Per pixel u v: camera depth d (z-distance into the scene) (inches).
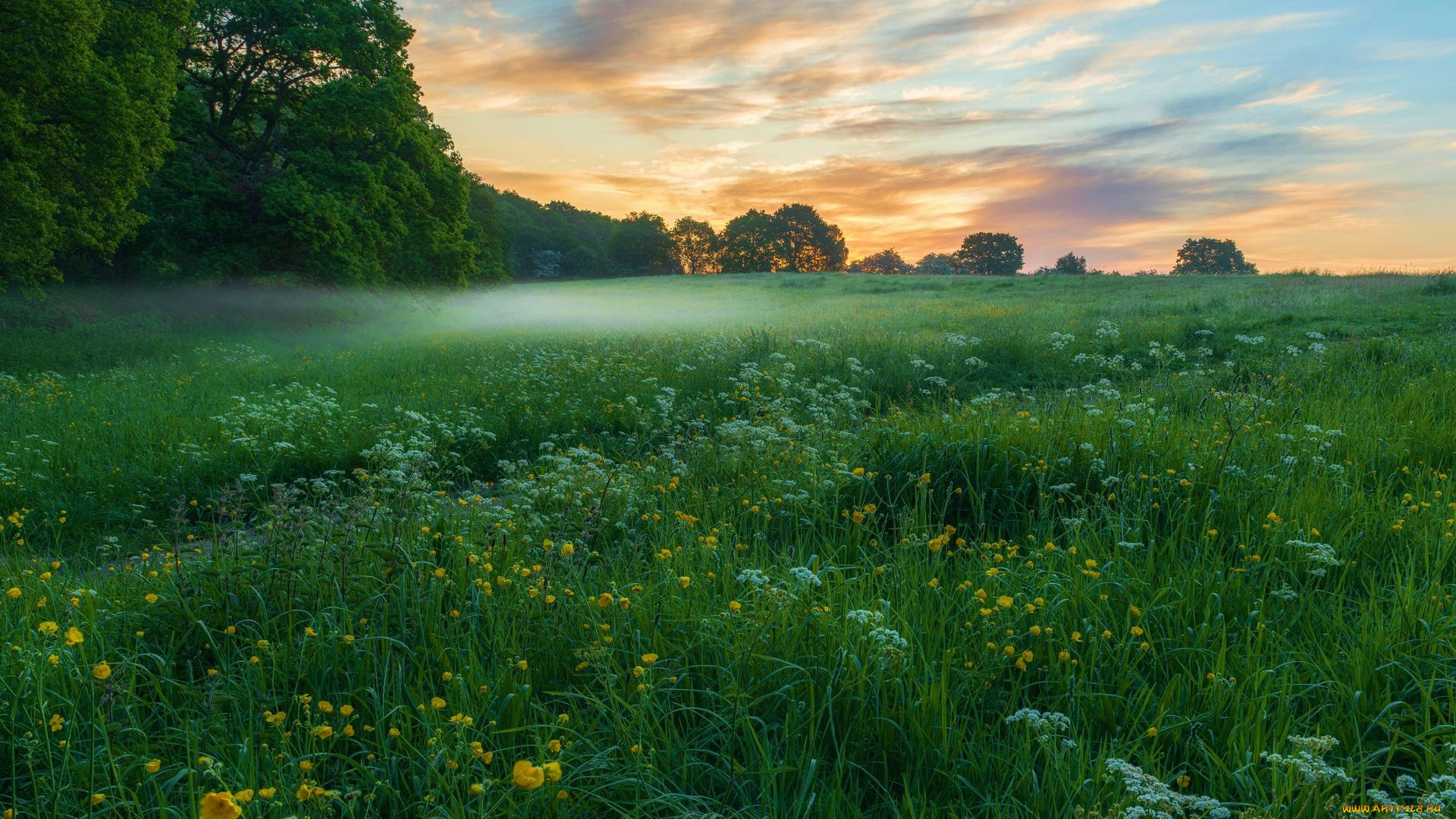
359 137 1332.4
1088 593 148.5
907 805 97.7
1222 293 1138.0
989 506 213.2
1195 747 108.7
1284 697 112.4
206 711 119.3
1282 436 237.5
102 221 869.8
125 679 124.7
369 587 154.6
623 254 4869.6
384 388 563.5
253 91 1322.6
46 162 750.5
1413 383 341.7
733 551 177.3
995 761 106.0
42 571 195.5
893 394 495.5
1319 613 139.4
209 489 306.7
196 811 93.7
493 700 119.1
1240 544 170.1
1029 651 124.8
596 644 126.4
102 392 527.2
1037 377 535.8
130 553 247.3
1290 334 609.0
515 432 395.9
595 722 115.7
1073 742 102.3
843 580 158.4
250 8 1198.3
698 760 109.8
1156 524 191.0
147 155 836.0
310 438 369.4
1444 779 87.5
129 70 818.2
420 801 101.7
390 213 1325.0
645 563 181.3
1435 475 215.2
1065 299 1405.0
